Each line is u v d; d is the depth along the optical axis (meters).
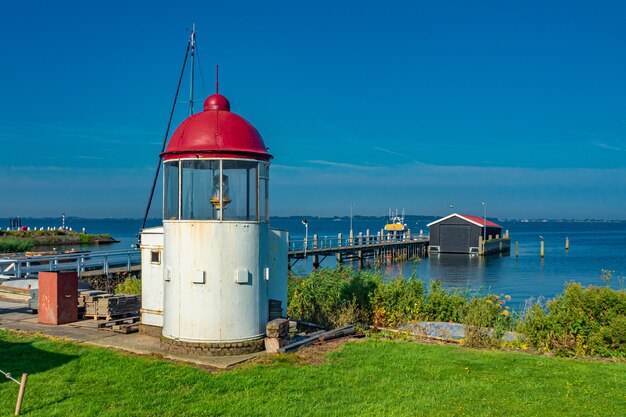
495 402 8.53
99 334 12.79
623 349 11.61
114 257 37.03
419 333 13.78
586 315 12.24
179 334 11.15
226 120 11.44
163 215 11.73
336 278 16.95
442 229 71.62
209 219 11.37
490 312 14.49
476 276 45.66
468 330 12.98
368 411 8.12
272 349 11.29
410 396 8.80
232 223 11.06
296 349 11.64
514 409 8.24
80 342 11.91
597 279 41.59
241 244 11.13
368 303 16.05
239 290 11.11
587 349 11.93
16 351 11.02
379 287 16.50
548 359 11.11
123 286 20.48
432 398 8.67
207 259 10.98
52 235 77.25
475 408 8.27
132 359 10.58
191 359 10.66
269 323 11.39
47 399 8.46
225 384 9.24
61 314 13.91
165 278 11.46
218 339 10.98
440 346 12.23
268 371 9.95
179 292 11.15
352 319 15.23
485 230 70.75
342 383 9.40
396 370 10.19
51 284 13.90
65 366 10.06
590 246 91.19
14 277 20.56
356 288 16.42
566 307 12.56
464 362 10.80
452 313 15.58
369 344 12.26
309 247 47.72
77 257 22.89
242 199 11.69
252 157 11.34
